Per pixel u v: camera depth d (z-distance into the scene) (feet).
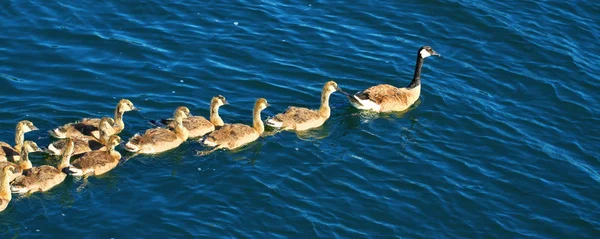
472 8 140.67
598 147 111.86
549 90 123.54
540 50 132.46
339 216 94.07
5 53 122.42
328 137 108.68
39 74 118.52
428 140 109.91
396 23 136.46
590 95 123.13
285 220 92.43
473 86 123.54
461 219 96.22
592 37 136.77
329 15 136.87
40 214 90.89
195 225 90.53
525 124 115.34
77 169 95.96
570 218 98.17
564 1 144.15
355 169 102.22
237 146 104.01
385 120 113.80
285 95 117.91
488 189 101.45
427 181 101.50
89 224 89.92
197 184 96.84
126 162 99.91
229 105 114.42
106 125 103.24
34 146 99.25
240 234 89.81
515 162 106.93
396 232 92.94
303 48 128.57
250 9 136.26
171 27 130.72
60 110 110.83
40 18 130.41
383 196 98.07
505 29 136.46
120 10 133.49
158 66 121.80
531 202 100.22
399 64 127.24
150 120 109.91
